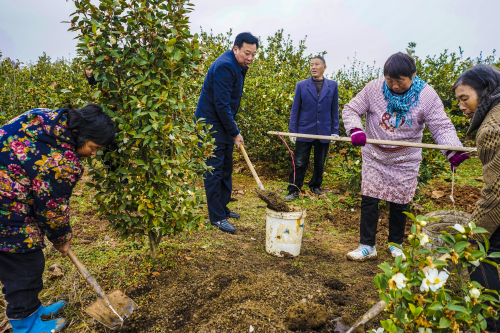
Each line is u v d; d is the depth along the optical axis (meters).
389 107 2.86
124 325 2.11
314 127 5.02
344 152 5.66
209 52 6.81
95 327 2.11
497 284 1.76
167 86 2.37
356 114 3.03
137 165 2.55
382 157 2.97
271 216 3.12
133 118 2.25
